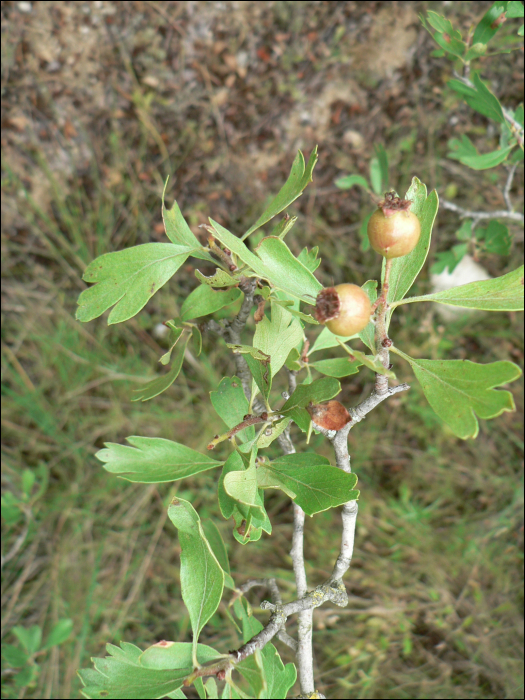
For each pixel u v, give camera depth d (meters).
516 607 3.87
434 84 4.46
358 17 4.46
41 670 3.66
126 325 4.33
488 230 3.03
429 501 4.18
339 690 3.70
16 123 4.44
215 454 4.11
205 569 1.10
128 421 4.19
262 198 4.58
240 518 1.07
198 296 1.44
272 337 1.21
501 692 3.69
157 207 4.57
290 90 4.57
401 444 4.26
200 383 4.27
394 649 3.78
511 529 4.02
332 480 1.06
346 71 4.54
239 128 4.59
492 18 2.04
